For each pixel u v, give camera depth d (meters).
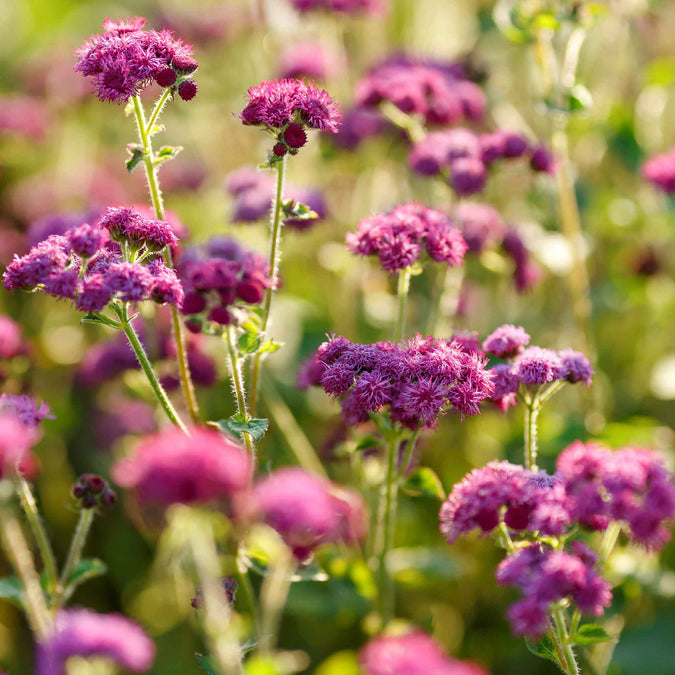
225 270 4.58
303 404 7.62
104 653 3.39
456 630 6.75
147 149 4.80
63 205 9.53
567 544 4.59
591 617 5.86
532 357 4.62
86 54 4.69
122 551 7.26
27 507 4.75
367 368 4.44
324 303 8.68
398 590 6.91
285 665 5.56
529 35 7.29
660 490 3.79
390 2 9.06
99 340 8.68
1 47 14.02
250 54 10.01
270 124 4.73
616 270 8.59
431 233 5.09
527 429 4.83
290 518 3.57
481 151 7.06
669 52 9.45
